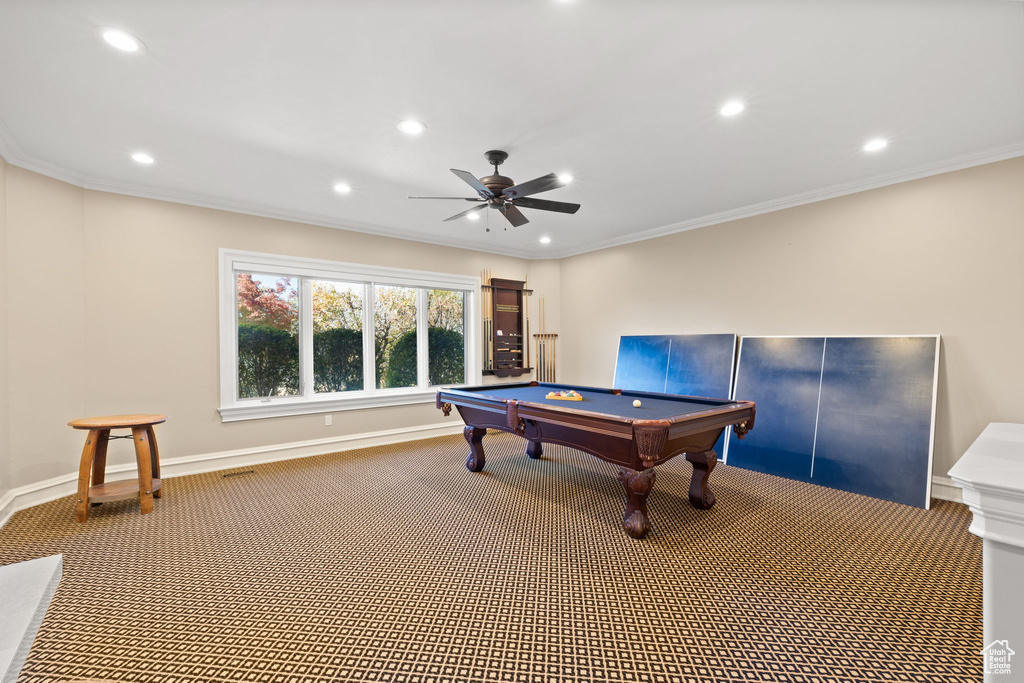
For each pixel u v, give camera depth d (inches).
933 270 137.6
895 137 117.9
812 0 70.0
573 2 70.2
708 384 185.2
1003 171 125.8
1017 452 47.6
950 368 134.9
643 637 72.4
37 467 129.4
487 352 245.8
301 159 129.0
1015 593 31.4
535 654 68.6
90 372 142.2
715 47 81.7
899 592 84.4
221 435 167.5
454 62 85.6
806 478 151.9
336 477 157.2
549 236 225.6
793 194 163.0
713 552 101.0
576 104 100.9
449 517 121.5
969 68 87.8
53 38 77.2
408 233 214.4
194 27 75.1
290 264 181.9
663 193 161.6
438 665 66.4
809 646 70.0
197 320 162.1
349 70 87.8
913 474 131.6
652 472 109.5
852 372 149.5
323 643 71.0
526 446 204.4
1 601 27.1
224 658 67.4
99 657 67.3
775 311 172.7
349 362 201.3
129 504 131.1
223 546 104.0
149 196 152.9
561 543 105.8
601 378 240.8
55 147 120.2
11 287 123.1
